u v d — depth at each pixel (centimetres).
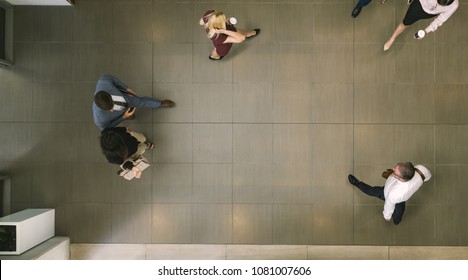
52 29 443
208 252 441
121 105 371
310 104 440
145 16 443
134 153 384
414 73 438
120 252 443
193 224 442
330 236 439
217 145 441
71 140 444
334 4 439
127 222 443
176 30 441
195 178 442
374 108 438
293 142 441
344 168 438
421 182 383
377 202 437
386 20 438
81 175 444
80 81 443
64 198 445
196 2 441
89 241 443
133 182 443
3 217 413
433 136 436
